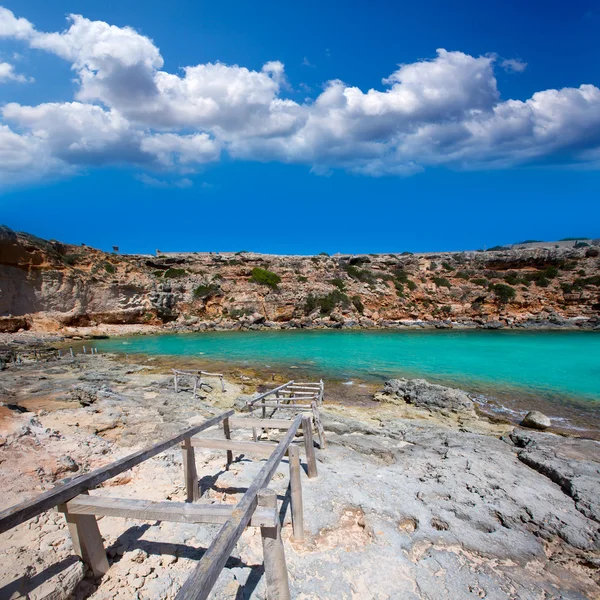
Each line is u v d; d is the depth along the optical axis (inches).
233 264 2363.4
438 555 185.5
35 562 146.6
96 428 378.0
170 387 676.7
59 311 1636.3
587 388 756.0
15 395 560.7
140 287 1952.5
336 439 366.6
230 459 272.1
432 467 295.4
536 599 162.6
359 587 161.3
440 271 2363.4
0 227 1456.7
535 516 225.3
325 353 1195.3
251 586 153.9
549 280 2132.1
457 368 952.3
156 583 150.7
